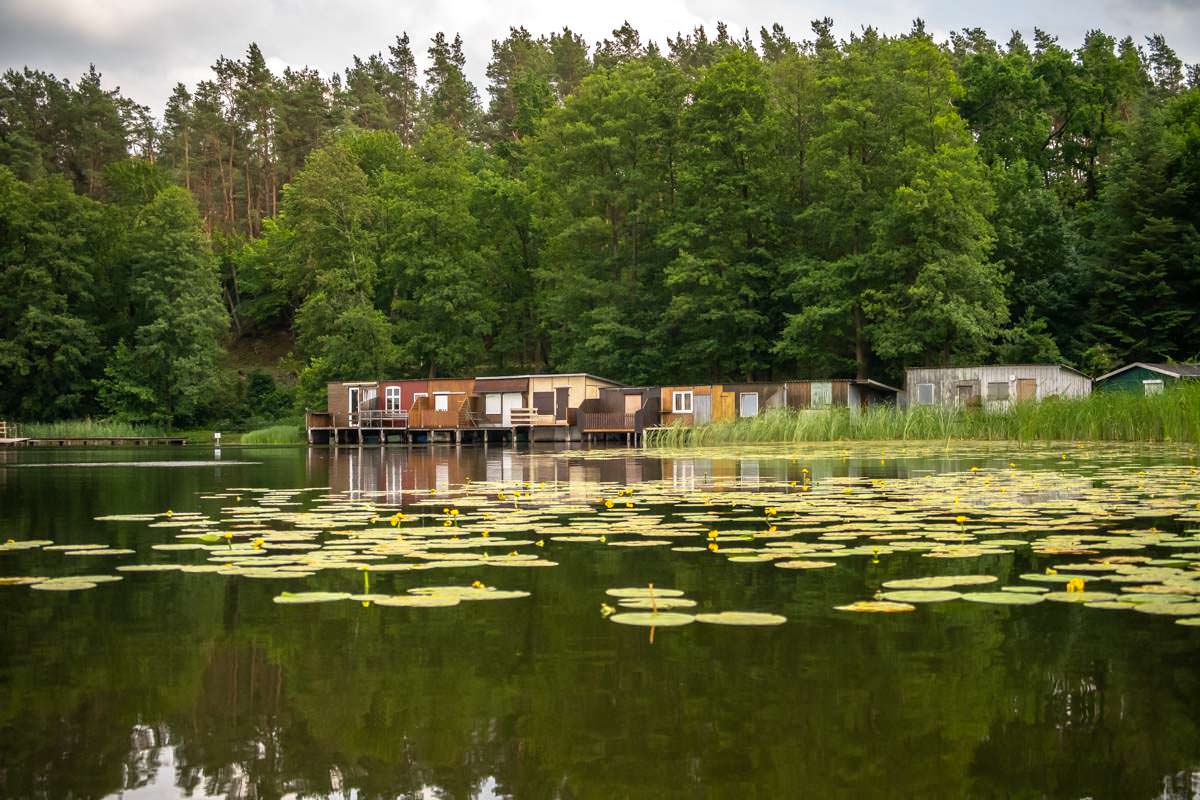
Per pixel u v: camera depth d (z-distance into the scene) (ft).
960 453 73.82
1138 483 41.91
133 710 11.53
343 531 28.37
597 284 170.30
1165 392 86.58
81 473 68.80
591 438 149.38
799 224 163.43
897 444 94.17
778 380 168.45
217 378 207.92
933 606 16.72
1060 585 18.26
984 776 9.30
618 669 12.95
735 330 162.40
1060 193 192.13
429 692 12.03
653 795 8.91
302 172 209.05
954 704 11.37
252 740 10.50
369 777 9.41
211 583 19.75
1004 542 24.06
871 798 8.82
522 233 204.95
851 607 16.34
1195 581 18.48
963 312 132.87
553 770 9.57
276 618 16.34
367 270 196.85
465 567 21.21
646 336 163.53
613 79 178.70
